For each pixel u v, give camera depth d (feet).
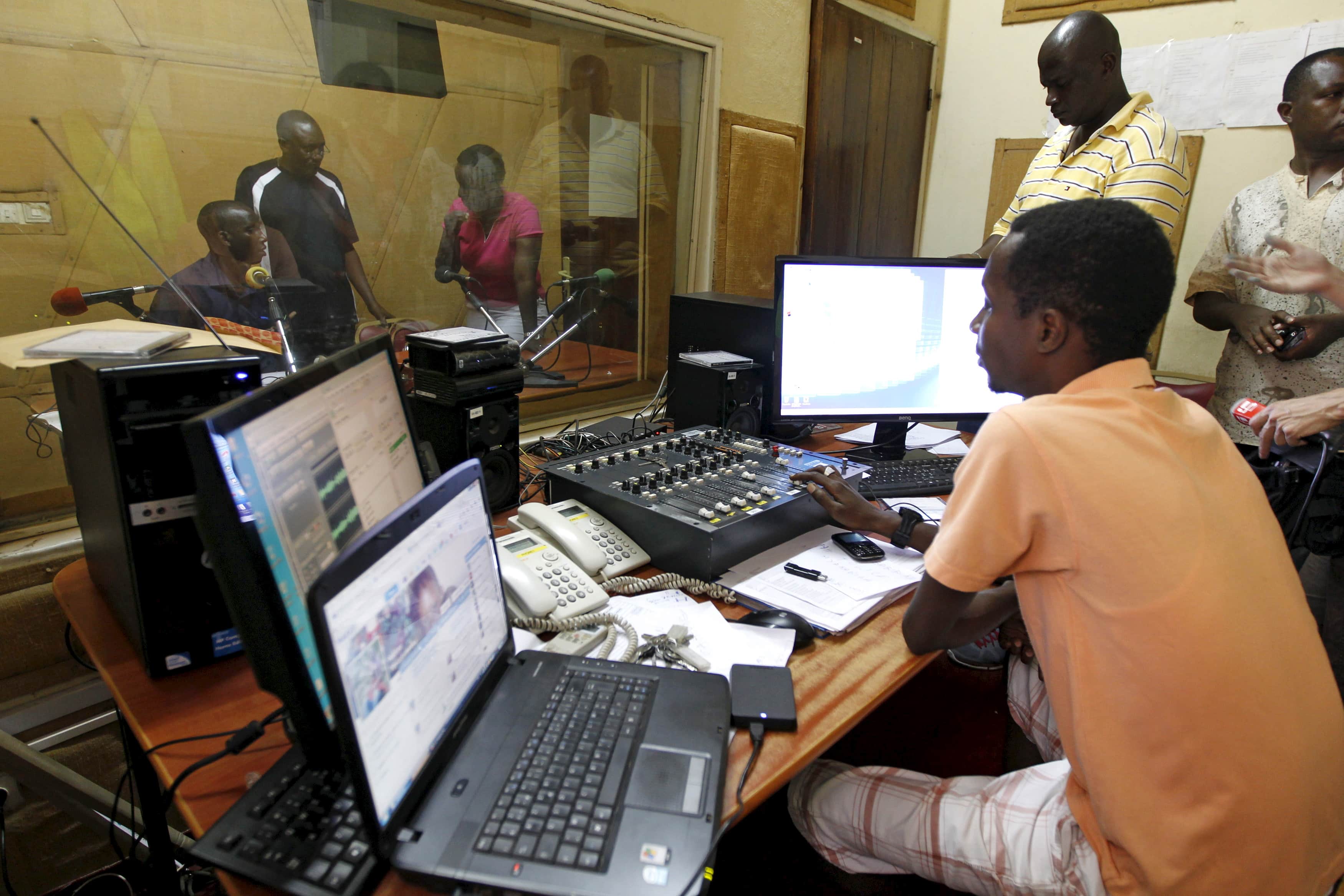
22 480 4.56
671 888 2.08
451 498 2.64
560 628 3.46
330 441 2.69
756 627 3.51
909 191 11.40
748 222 8.57
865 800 3.50
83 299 4.63
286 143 5.38
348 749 1.90
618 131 7.31
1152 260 2.71
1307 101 6.66
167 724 2.89
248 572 2.10
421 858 2.12
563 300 7.32
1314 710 2.63
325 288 5.81
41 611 4.49
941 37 11.05
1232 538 2.62
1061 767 3.31
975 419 6.02
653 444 5.19
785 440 6.48
